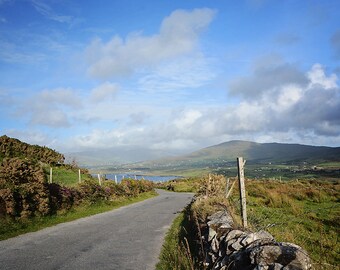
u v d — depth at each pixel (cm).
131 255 1005
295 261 477
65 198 1958
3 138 3422
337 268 652
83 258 958
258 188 2611
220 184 2025
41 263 891
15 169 1634
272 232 1080
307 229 1278
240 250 618
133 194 3444
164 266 884
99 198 2512
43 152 3744
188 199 3375
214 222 914
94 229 1470
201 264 802
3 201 1445
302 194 2305
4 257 950
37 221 1570
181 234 1308
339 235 1166
